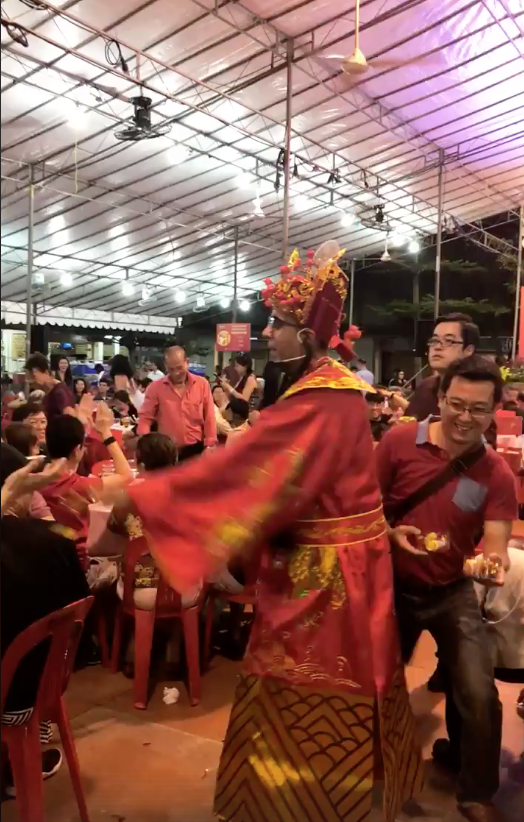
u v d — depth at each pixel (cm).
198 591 290
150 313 1941
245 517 164
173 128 983
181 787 238
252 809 181
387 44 856
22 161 1030
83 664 338
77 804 225
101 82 833
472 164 1314
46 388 655
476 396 200
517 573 256
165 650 349
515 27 837
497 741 209
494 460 214
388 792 181
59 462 170
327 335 196
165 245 1450
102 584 329
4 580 189
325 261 198
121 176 1121
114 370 901
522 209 1608
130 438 476
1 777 226
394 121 1076
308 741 178
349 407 181
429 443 216
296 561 182
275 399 201
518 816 223
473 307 1672
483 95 1011
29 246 1046
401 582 223
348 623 177
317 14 768
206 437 486
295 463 168
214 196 1245
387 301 1852
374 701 178
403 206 1479
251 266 1670
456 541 215
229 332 1168
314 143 1105
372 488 186
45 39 696
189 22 739
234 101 906
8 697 187
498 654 259
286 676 179
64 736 211
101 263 1484
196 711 291
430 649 366
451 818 224
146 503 165
